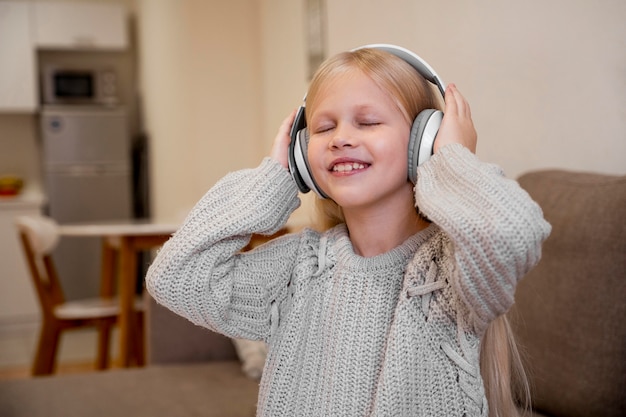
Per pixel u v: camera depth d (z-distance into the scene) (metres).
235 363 2.03
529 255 0.76
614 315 1.18
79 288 4.97
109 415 1.59
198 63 4.06
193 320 0.96
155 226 2.92
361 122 0.89
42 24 4.96
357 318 0.90
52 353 3.11
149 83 4.89
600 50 1.44
